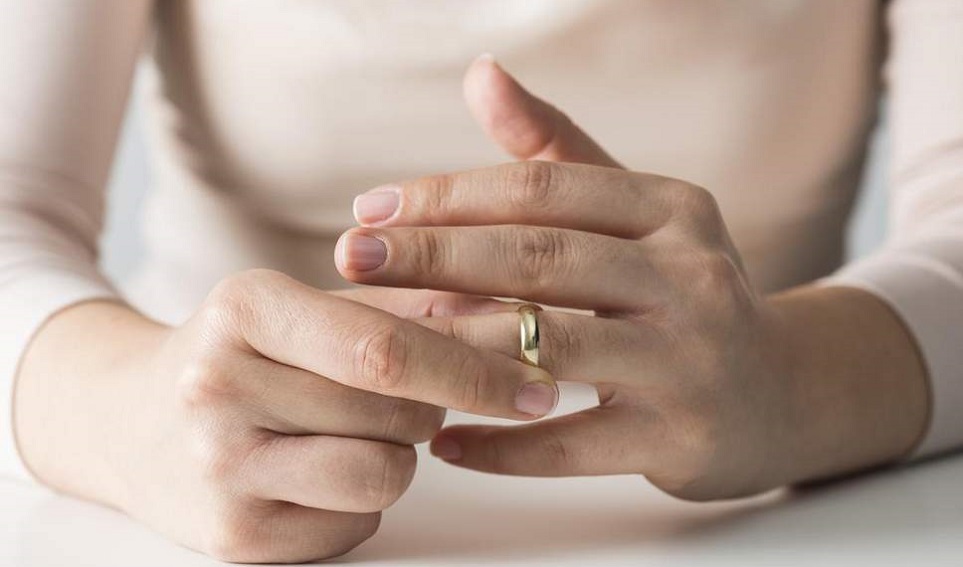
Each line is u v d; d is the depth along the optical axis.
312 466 0.40
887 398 0.49
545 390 0.40
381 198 0.44
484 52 0.64
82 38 0.60
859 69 0.68
